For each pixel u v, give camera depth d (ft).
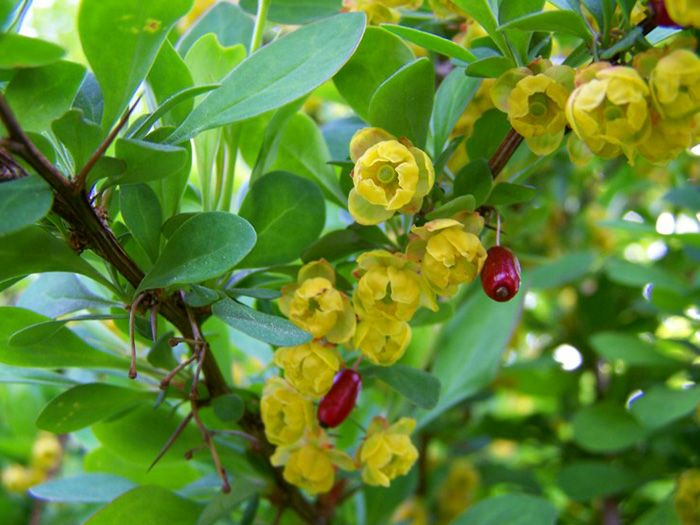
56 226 0.30
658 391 0.53
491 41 0.35
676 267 0.70
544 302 0.81
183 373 0.39
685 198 0.56
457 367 0.50
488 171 0.32
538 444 0.73
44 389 0.66
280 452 0.36
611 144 0.28
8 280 0.32
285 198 0.36
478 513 0.46
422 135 0.32
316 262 0.33
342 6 0.39
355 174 0.29
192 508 0.37
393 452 0.36
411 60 0.35
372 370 0.37
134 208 0.32
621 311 0.72
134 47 0.28
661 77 0.25
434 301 0.31
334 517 0.47
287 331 0.29
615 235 0.78
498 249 0.32
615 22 0.31
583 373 0.71
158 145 0.27
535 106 0.30
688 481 0.49
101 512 0.35
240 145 0.41
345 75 0.35
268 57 0.30
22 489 0.66
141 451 0.41
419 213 0.33
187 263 0.29
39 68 0.29
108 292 0.41
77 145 0.27
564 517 0.66
